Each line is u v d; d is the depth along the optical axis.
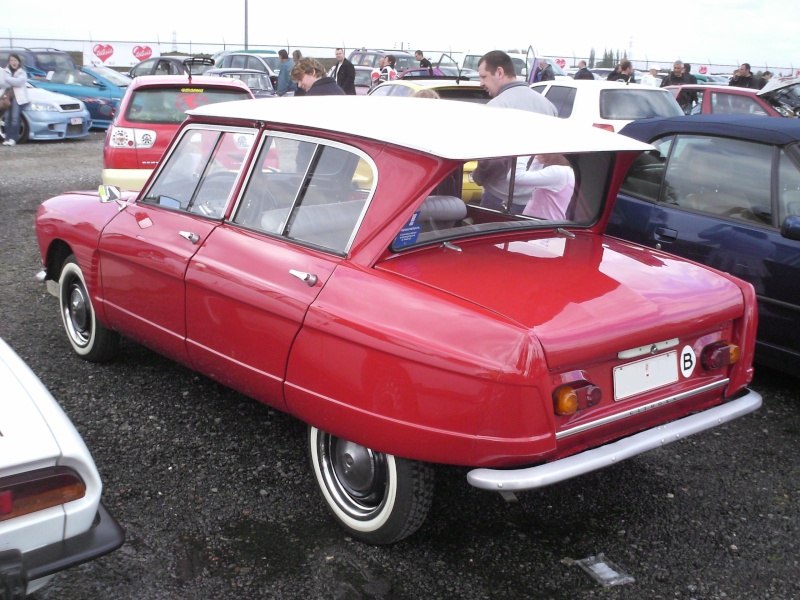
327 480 3.23
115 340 4.66
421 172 2.91
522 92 6.02
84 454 2.29
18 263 7.10
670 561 3.09
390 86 10.86
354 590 2.86
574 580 2.96
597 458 2.73
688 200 4.98
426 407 2.67
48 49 20.20
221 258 3.44
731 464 3.89
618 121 10.02
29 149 15.10
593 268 3.18
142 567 2.96
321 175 3.22
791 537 3.27
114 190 4.20
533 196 3.56
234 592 2.83
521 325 2.63
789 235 4.27
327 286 2.99
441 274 2.95
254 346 3.25
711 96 11.52
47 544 2.23
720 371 3.25
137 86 8.05
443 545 3.16
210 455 3.79
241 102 3.91
